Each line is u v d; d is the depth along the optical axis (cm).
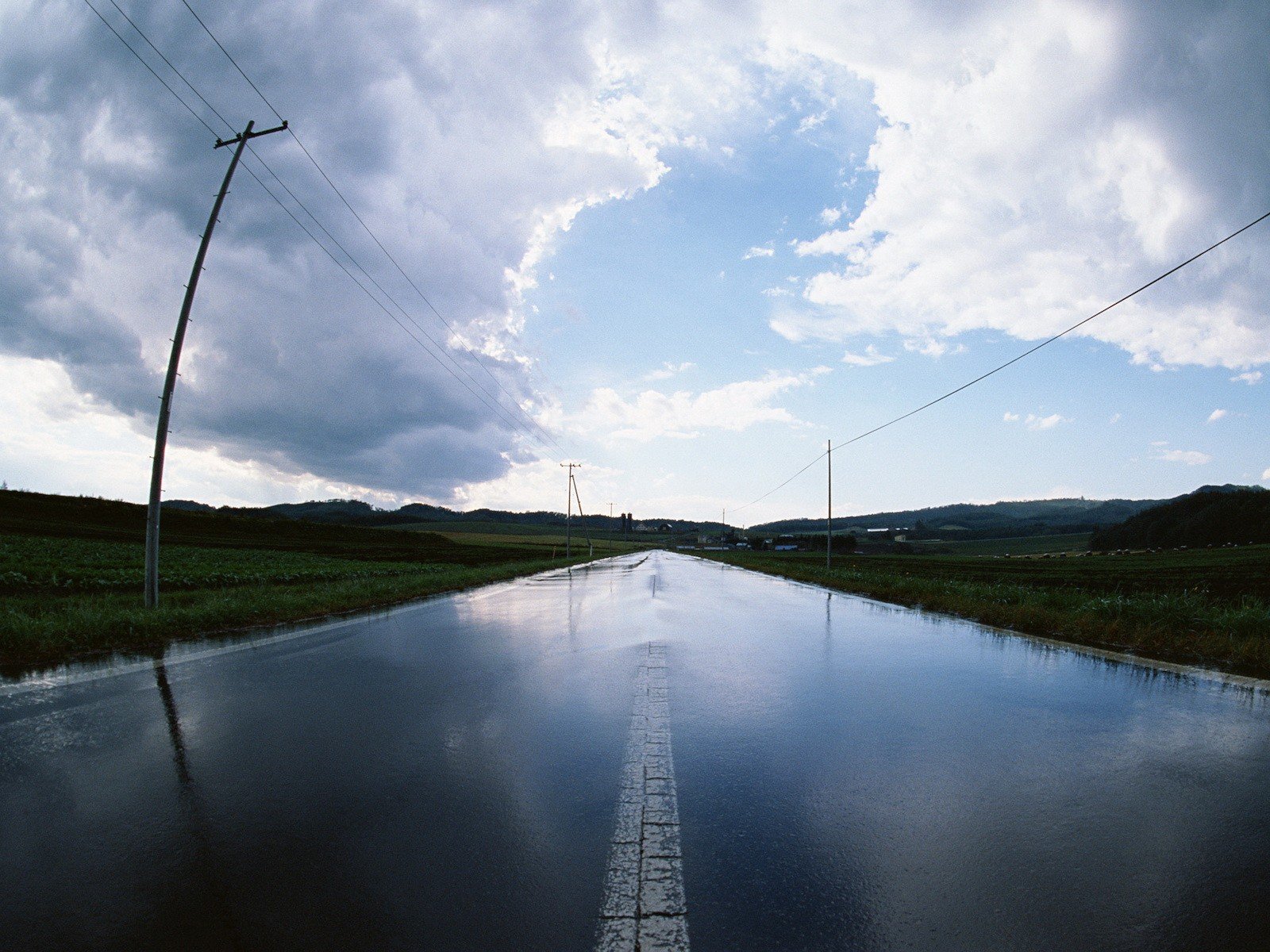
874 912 268
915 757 467
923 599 1823
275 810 365
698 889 285
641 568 4803
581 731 526
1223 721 570
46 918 260
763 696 655
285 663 815
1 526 5138
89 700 617
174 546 5075
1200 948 247
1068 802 387
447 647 958
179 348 1330
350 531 9294
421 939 248
